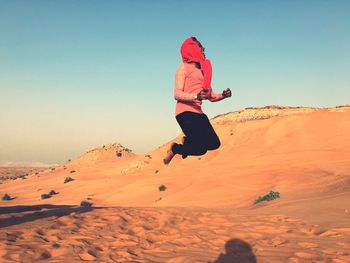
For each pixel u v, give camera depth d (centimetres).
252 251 742
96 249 698
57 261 609
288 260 677
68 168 10319
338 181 2736
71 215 988
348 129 5556
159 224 961
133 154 11238
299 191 2709
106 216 1002
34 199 6066
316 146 5181
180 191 3991
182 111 391
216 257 685
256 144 6041
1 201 6194
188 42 403
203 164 5900
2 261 593
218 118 8475
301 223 1059
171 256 681
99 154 10856
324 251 744
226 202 3095
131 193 4684
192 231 904
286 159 4744
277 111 7831
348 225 1003
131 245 747
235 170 4666
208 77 376
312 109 7650
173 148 393
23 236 745
